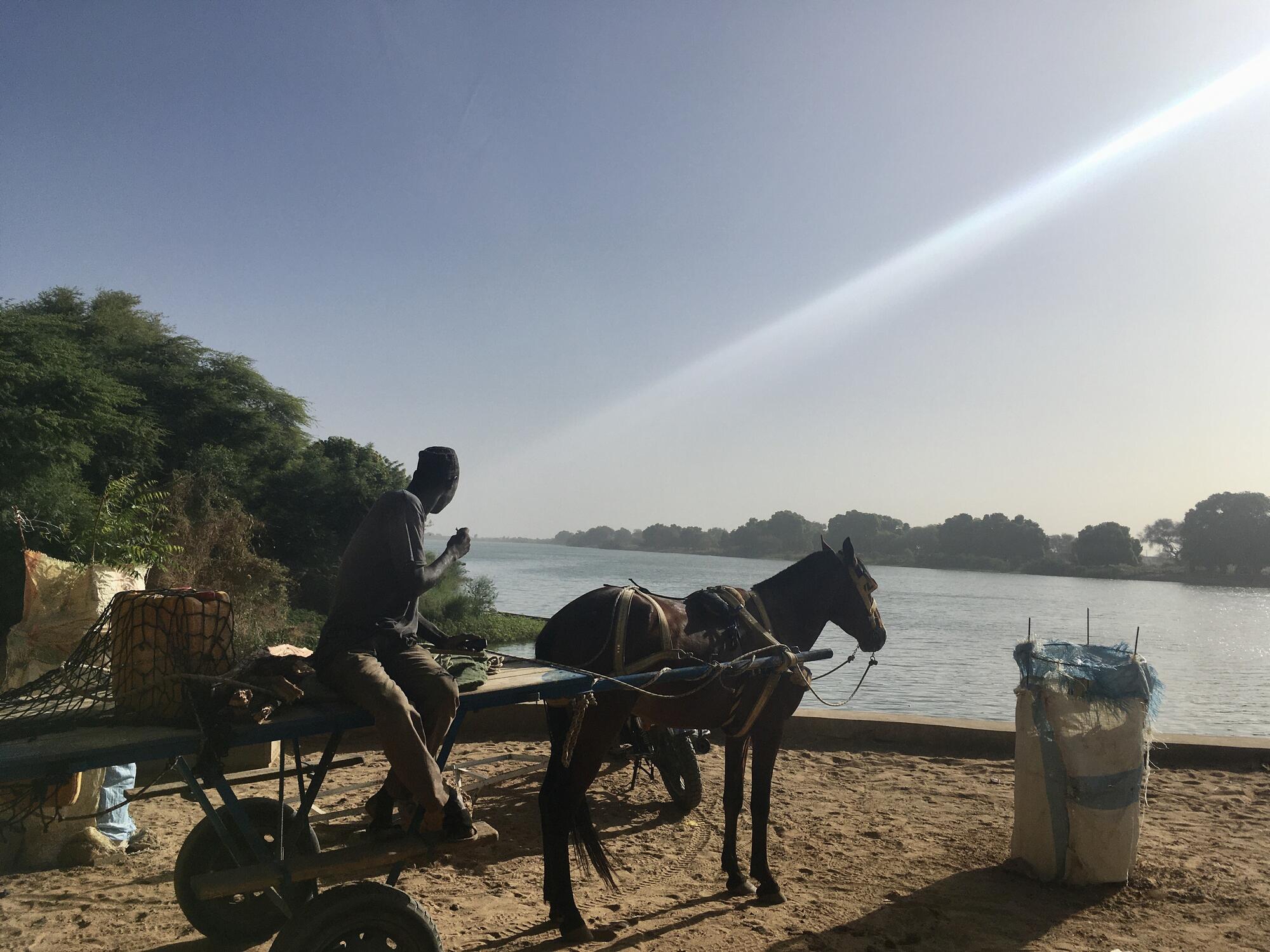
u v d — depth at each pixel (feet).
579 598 17.69
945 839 21.83
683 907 17.40
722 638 17.83
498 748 29.50
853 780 27.35
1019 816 19.57
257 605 71.20
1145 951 15.78
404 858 12.64
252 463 146.82
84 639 13.34
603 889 18.33
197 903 14.75
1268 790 26.76
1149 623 276.41
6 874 18.03
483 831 13.21
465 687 13.93
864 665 138.82
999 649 170.91
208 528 71.61
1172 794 26.23
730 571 620.08
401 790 14.37
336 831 20.16
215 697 11.70
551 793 15.94
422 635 16.20
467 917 16.57
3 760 10.44
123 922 15.84
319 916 11.43
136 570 21.39
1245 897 18.29
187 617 12.29
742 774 18.57
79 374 83.82
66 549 58.03
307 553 136.56
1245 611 359.66
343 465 150.61
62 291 156.87
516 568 632.79
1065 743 18.86
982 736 31.30
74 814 18.63
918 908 17.44
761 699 17.76
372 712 12.42
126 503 47.03
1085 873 18.62
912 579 645.51
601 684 15.25
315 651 13.65
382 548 13.58
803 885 18.75
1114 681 18.97
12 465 67.00
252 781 15.83
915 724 32.01
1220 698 115.44
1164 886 18.84
